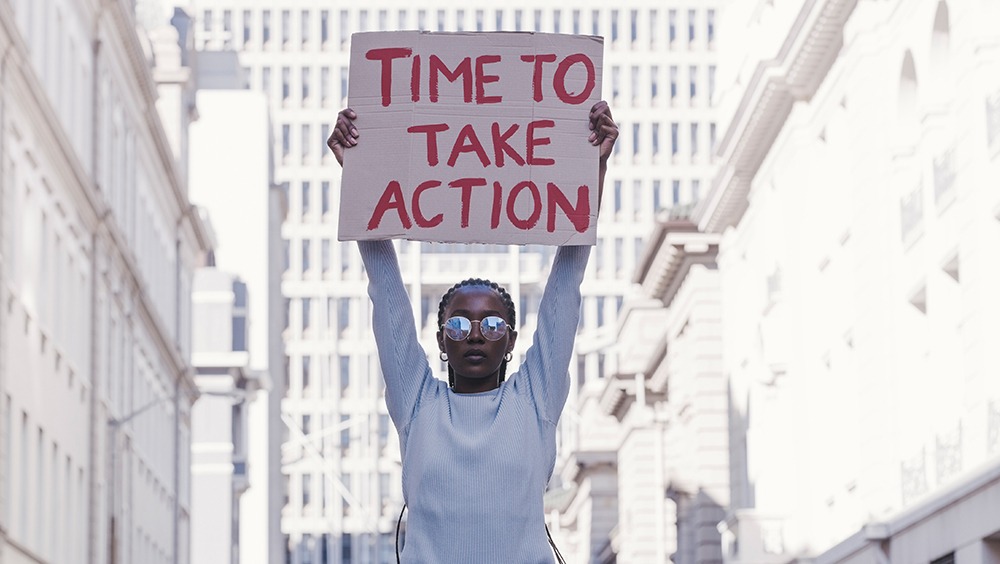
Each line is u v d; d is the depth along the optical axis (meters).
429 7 176.00
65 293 51.00
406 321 7.03
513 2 175.00
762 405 51.97
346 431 168.75
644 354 78.50
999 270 31.17
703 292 64.50
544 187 7.08
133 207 65.00
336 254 171.88
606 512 93.25
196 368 89.38
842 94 42.25
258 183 101.00
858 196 39.88
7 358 41.91
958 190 32.91
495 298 6.91
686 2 172.50
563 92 7.12
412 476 6.79
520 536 6.70
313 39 175.75
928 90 36.03
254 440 100.06
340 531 165.00
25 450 44.84
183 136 83.50
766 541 48.00
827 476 44.78
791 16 46.97
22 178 44.16
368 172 7.11
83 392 54.19
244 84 109.62
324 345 169.75
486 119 7.12
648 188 169.75
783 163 47.97
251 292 99.94
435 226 7.06
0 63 40.72
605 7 172.88
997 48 31.62
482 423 6.82
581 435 98.50
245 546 98.50
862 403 39.66
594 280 167.75
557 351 6.95
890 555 37.25
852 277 41.66
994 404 30.72
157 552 72.12
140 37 71.38
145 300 66.62
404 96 7.13
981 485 30.34
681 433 68.31
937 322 35.34
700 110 170.75
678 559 68.81
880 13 39.16
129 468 63.19
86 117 55.84
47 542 47.66
